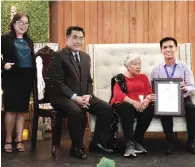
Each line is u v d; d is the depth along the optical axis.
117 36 4.93
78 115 3.38
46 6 4.76
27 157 3.47
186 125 3.69
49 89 3.74
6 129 3.71
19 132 3.75
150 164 3.20
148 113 3.55
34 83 3.76
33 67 3.76
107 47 4.21
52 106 3.59
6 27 4.63
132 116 3.52
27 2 4.69
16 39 3.69
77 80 3.56
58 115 3.60
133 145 3.53
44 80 3.92
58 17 4.88
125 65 3.76
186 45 4.22
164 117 3.62
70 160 3.35
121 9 4.91
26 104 3.73
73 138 3.43
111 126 3.69
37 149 3.81
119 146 3.94
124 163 3.23
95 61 4.16
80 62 3.63
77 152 3.43
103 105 3.59
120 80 3.70
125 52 4.23
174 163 3.24
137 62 3.66
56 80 3.50
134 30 4.94
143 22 4.94
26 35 3.79
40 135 4.32
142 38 4.95
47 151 3.73
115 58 4.21
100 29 4.91
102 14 4.90
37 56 3.94
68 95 3.46
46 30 4.79
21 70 3.67
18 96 3.66
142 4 4.93
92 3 4.89
